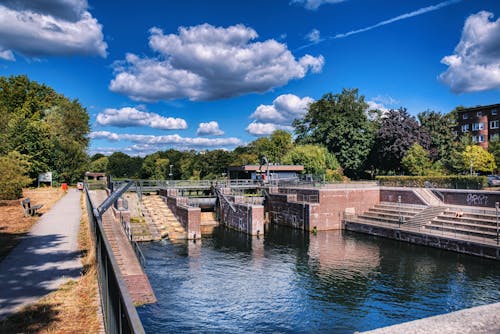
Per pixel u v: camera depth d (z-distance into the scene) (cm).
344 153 7900
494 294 2398
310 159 7244
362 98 8675
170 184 5756
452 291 2464
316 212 4688
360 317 2072
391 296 2384
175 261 3183
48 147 5984
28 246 1639
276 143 10431
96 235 1220
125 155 13838
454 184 4684
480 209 3856
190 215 4150
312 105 9425
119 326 521
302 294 2414
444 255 3359
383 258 3300
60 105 7544
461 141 6950
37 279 1171
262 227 4419
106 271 773
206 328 1912
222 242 4012
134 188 5269
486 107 7806
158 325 1923
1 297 1016
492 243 3173
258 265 3081
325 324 1986
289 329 1927
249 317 2056
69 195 4484
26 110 6988
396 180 5338
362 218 4756
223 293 2409
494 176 5425
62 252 1526
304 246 3812
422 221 4069
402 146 6631
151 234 4131
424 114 7544
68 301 986
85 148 7881
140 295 2084
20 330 814
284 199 5178
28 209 2545
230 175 6988
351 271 2920
